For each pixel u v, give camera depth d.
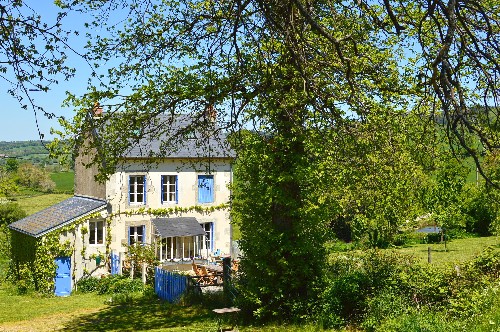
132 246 26.31
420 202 27.14
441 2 3.46
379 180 12.80
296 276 14.02
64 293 25.52
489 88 4.06
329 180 13.23
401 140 10.10
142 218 28.20
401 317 10.94
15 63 5.17
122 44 11.15
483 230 41.72
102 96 11.38
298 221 13.85
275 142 13.34
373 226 30.31
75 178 32.06
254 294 13.84
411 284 12.74
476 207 40.94
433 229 45.03
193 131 13.92
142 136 13.37
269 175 13.49
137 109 12.63
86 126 11.72
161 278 20.75
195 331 13.40
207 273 23.83
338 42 4.02
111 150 12.75
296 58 5.78
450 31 3.33
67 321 17.09
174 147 15.09
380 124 9.46
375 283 13.27
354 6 6.22
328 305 12.92
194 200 29.81
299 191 13.98
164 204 28.97
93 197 29.06
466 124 3.43
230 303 16.28
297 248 13.66
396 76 9.94
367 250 17.25
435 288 12.48
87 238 26.52
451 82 3.52
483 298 11.27
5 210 40.44
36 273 25.22
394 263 14.29
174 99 12.89
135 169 28.00
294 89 10.69
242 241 14.66
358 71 9.12
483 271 13.34
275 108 11.13
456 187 33.78
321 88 8.37
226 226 30.83
